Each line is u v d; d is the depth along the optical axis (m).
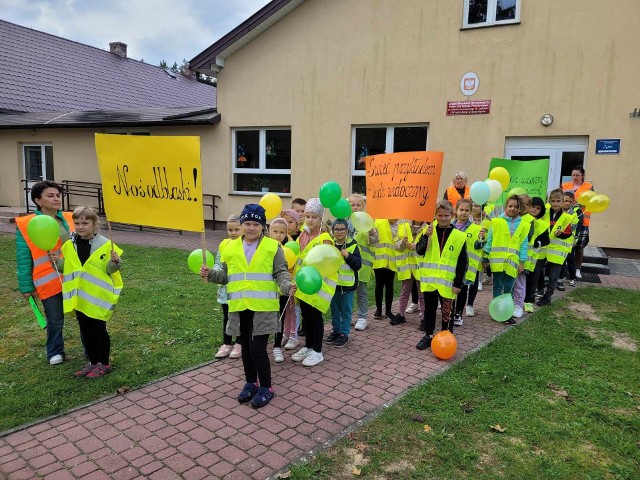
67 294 4.16
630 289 8.02
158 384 4.19
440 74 11.32
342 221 4.92
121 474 2.92
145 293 7.18
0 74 19.36
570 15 10.11
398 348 5.18
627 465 3.08
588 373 4.52
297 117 12.98
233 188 14.24
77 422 3.53
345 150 12.54
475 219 6.60
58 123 15.66
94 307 4.16
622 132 10.00
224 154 14.06
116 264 4.14
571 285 8.32
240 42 13.19
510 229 6.11
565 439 3.36
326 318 6.35
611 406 3.87
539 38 10.39
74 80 21.77
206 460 3.07
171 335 5.41
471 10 10.95
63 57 22.34
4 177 17.97
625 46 9.79
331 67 12.41
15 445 3.23
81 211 4.16
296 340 5.20
